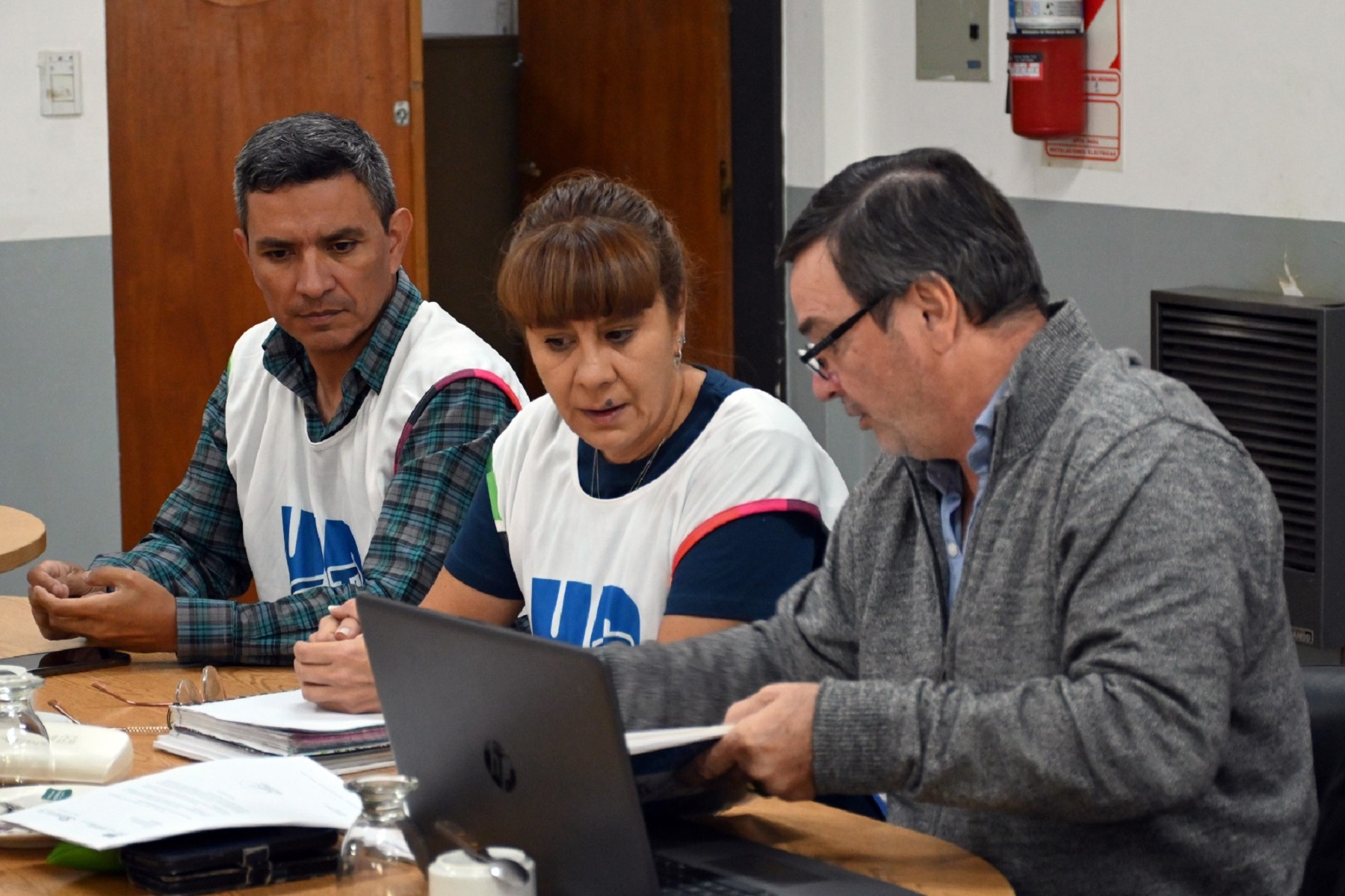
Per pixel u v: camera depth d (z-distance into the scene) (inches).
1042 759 51.3
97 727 65.6
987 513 56.8
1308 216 134.8
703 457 73.7
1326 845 61.6
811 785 54.3
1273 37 135.7
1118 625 52.0
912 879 54.4
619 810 47.9
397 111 177.9
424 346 90.6
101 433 168.4
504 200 231.0
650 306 70.7
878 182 56.7
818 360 58.4
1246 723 55.5
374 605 54.3
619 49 209.5
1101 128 152.6
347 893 49.4
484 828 52.8
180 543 96.5
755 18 191.0
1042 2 150.4
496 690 49.8
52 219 162.7
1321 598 129.3
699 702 62.0
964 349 56.4
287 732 65.0
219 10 171.2
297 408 94.0
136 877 54.1
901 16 175.9
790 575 71.7
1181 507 52.2
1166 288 148.2
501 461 81.0
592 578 75.8
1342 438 128.2
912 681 54.6
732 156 196.1
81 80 161.8
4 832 57.1
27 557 107.4
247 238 88.6
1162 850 55.4
